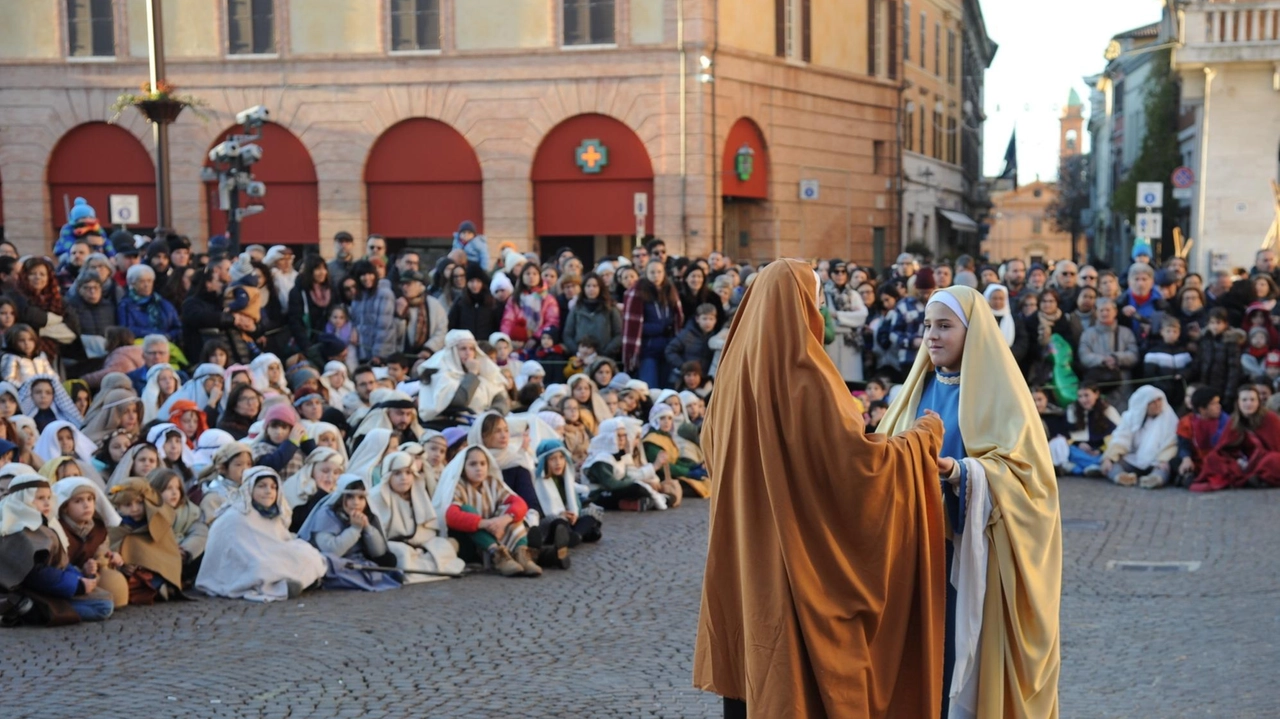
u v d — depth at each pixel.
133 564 9.48
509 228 33.41
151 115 20.16
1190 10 29.97
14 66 34.72
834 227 38.25
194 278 14.91
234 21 34.19
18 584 8.74
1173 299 16.22
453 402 13.62
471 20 33.34
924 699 4.46
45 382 11.69
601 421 14.05
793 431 4.29
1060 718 6.84
